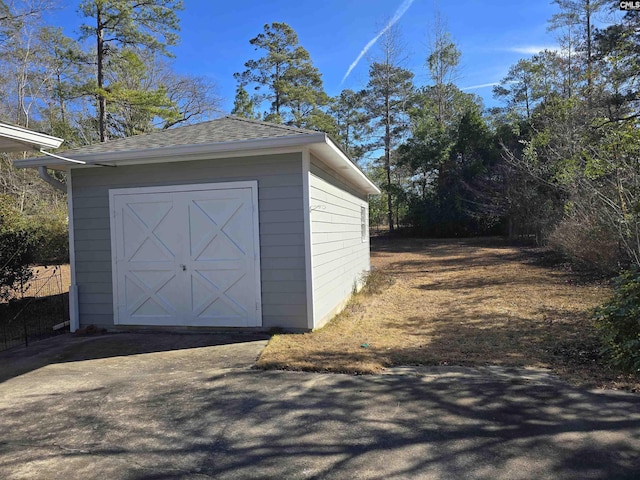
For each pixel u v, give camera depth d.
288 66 30.89
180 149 5.72
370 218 37.06
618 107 9.71
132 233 6.37
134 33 18.67
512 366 4.42
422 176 31.36
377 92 34.53
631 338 4.22
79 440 3.00
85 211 6.49
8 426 3.25
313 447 2.84
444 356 4.77
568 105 11.68
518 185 20.22
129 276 6.39
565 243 11.62
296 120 30.83
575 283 9.68
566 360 4.56
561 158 11.52
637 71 8.16
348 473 2.52
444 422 3.16
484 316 6.92
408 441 2.89
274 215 5.96
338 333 5.96
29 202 18.30
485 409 3.36
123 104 19.70
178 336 6.00
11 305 8.20
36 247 9.46
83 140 22.48
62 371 4.63
